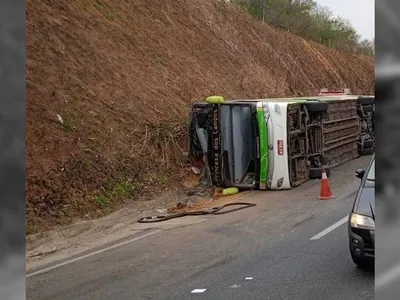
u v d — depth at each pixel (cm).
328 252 760
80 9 1683
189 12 2428
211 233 945
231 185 1391
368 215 640
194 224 1031
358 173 760
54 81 1330
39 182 1059
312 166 1575
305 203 1173
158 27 2069
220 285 647
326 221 972
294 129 1443
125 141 1358
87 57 1529
